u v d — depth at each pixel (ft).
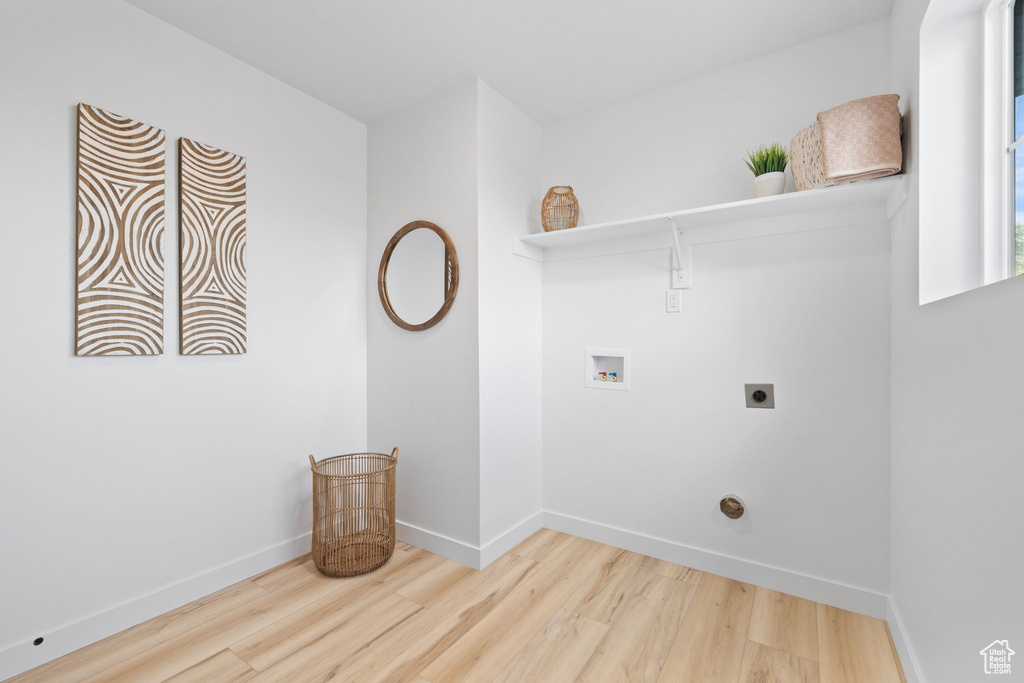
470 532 6.82
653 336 7.07
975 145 4.07
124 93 5.29
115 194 5.16
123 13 5.29
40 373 4.72
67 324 4.90
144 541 5.45
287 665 4.71
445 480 7.11
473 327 6.79
